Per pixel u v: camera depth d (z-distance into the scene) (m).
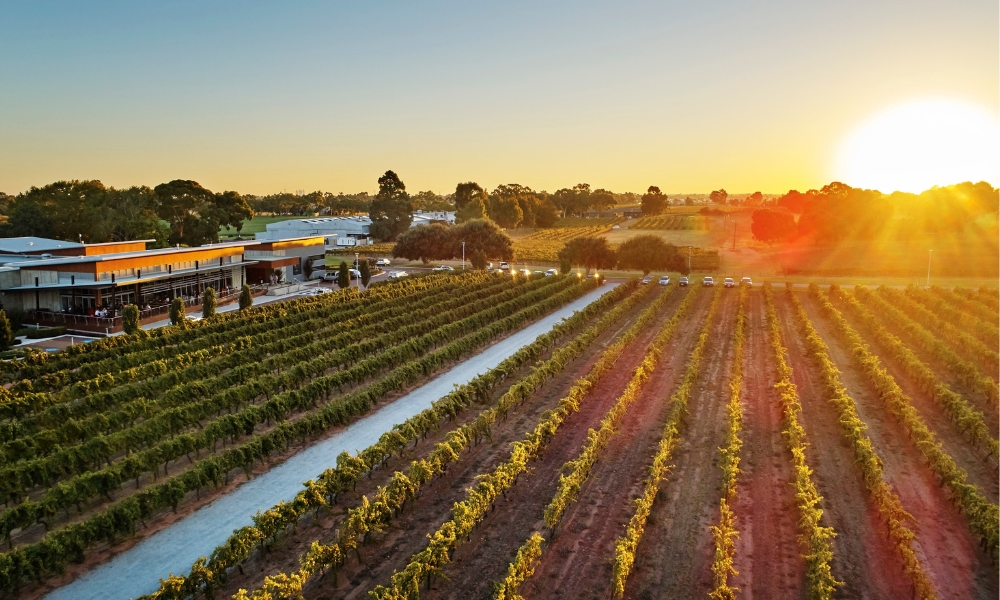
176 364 46.84
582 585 22.84
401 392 45.75
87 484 27.38
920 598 21.73
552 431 34.41
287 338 55.72
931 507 28.91
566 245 126.00
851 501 29.28
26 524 25.12
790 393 40.56
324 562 22.28
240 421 34.88
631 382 43.09
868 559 24.70
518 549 24.19
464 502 26.27
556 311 81.50
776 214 155.88
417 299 81.00
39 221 114.62
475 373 51.06
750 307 83.81
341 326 61.03
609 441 36.03
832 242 147.62
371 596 21.61
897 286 101.81
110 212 119.88
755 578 23.42
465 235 129.50
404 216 186.50
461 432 33.62
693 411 41.22
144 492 26.77
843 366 52.59
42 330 60.66
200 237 127.81
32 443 32.06
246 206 145.62
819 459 33.78
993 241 133.50
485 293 87.19
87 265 64.94
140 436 33.34
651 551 25.09
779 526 27.09
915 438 34.56
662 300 85.38
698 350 53.34
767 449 35.09
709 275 119.25
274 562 24.36
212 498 29.59
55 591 22.59
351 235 181.38
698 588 22.81
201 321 61.41
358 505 28.72
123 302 69.06
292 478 31.75
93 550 25.23
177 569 24.09
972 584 23.31
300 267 105.50
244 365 45.53
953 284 103.12
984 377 44.50
